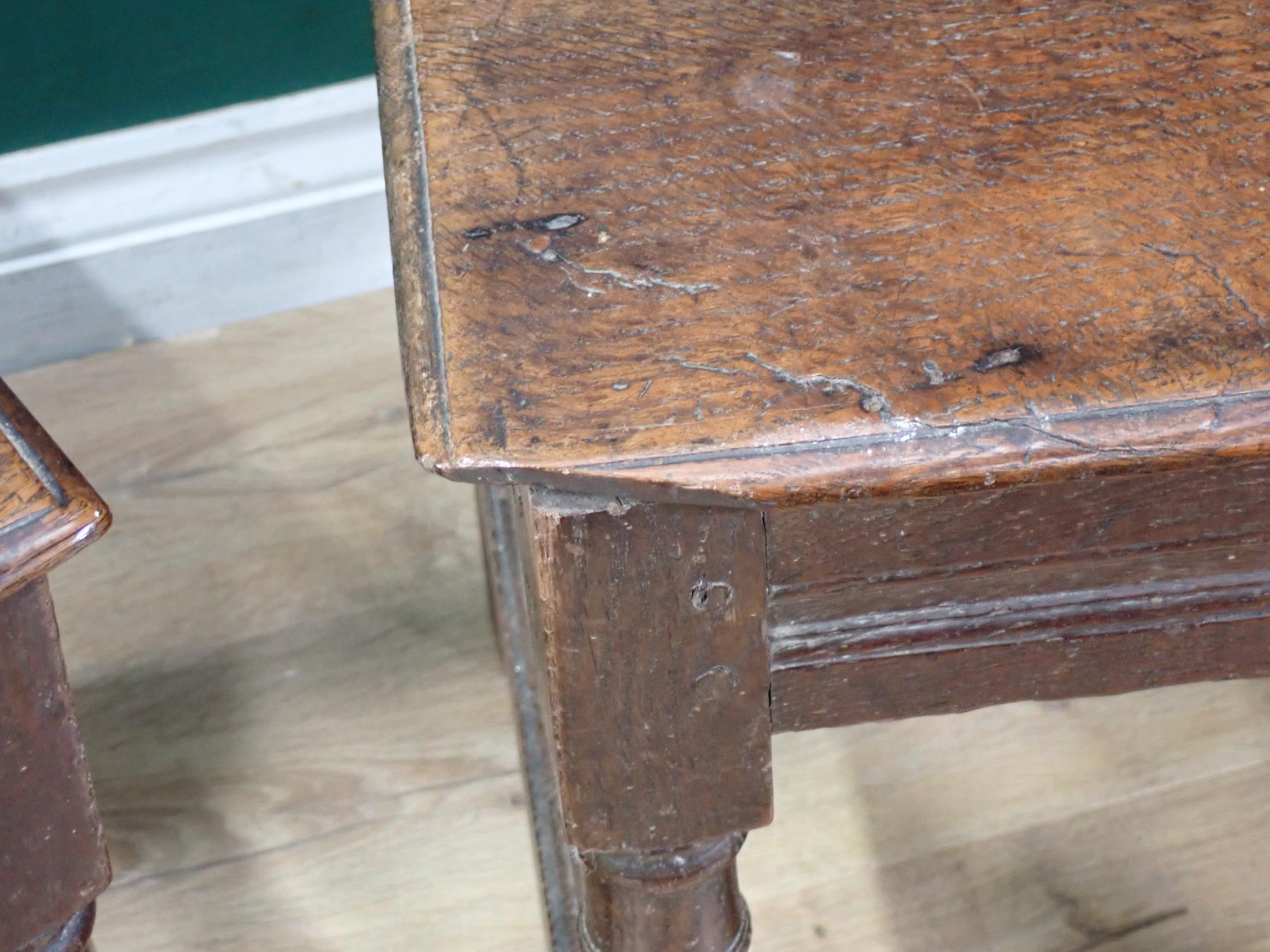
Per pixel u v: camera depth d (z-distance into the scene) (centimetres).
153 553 132
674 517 61
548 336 62
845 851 113
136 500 136
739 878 111
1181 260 63
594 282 64
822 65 73
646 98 72
